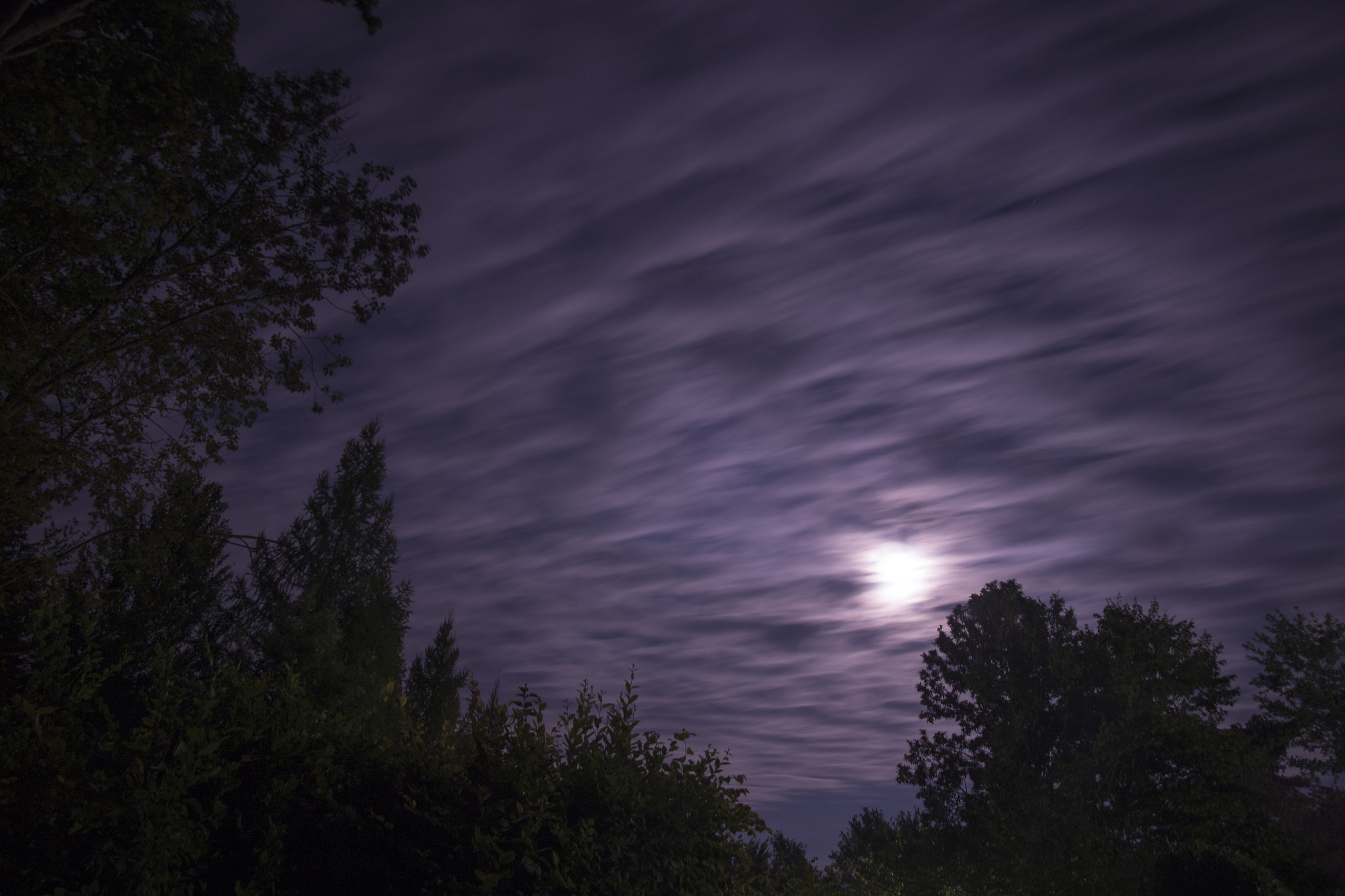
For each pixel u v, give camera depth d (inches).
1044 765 1003.9
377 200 741.9
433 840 222.1
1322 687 1178.0
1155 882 551.8
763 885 294.7
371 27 520.4
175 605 775.7
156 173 563.5
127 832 177.2
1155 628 1056.2
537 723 270.8
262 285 721.6
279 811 210.1
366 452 971.9
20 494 581.9
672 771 272.5
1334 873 900.0
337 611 789.2
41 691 200.7
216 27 602.5
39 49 466.0
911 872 983.0
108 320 647.8
